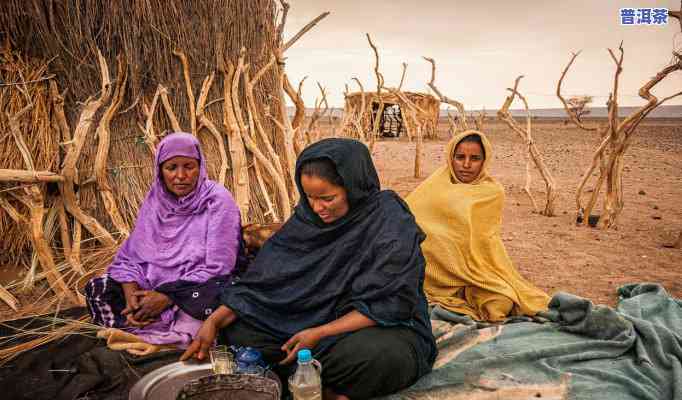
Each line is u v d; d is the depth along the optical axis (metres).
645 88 5.23
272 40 4.95
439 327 2.82
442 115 99.50
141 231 2.83
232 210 2.80
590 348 2.56
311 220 2.24
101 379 2.24
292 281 2.28
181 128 4.27
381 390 2.06
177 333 2.56
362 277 2.11
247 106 4.58
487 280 3.09
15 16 3.78
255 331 2.25
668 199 7.59
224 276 2.66
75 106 3.97
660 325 2.67
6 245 3.77
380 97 9.08
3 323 2.93
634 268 4.29
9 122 3.54
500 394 2.19
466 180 3.37
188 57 4.23
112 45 3.93
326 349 2.03
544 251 4.83
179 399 1.80
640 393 2.16
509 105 6.59
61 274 3.53
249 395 1.83
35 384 2.26
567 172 11.20
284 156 4.98
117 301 2.72
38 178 3.38
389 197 2.25
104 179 3.76
